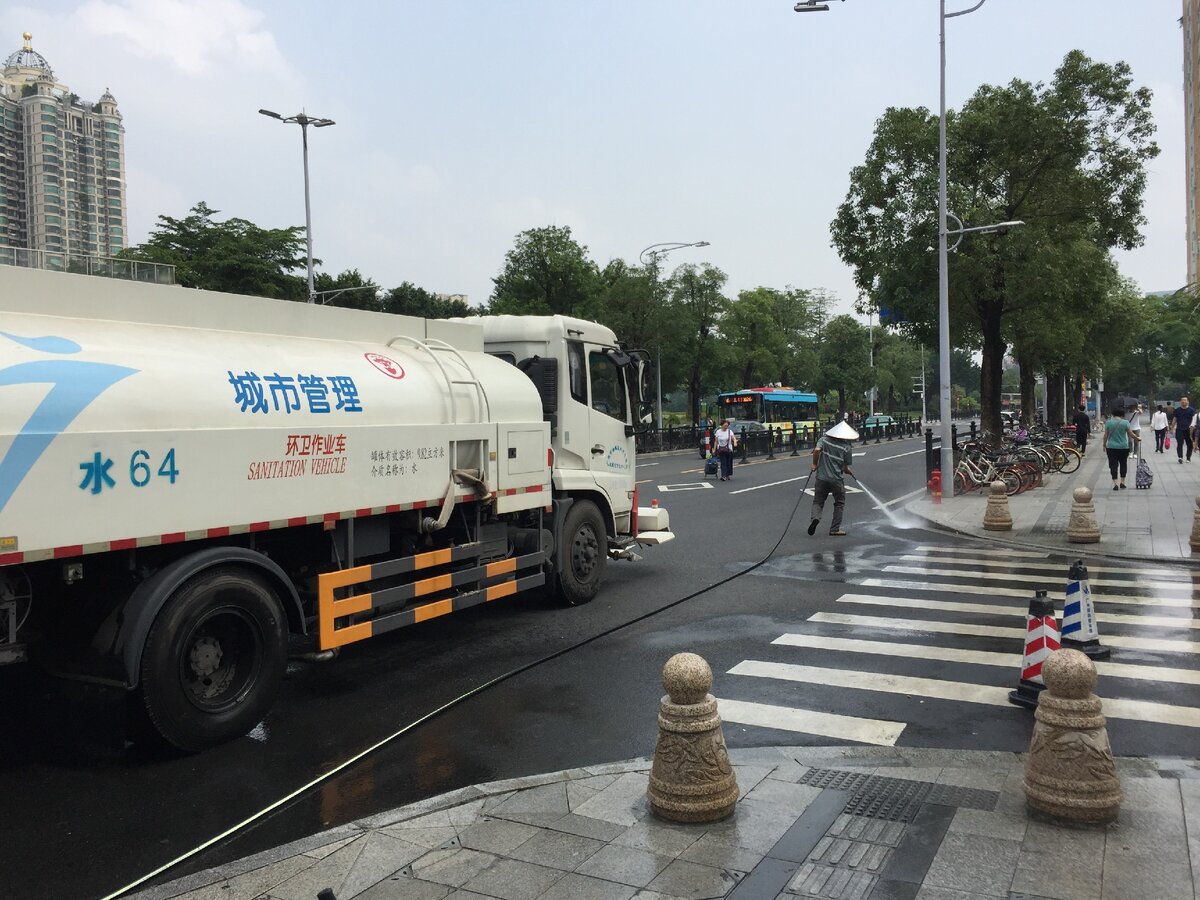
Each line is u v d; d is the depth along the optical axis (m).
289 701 6.06
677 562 11.58
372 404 6.24
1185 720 5.39
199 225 35.56
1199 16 91.00
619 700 6.00
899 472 28.36
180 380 5.04
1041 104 20.81
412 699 6.09
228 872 3.68
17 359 4.37
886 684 6.27
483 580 7.48
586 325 9.23
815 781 4.50
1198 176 92.62
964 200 20.92
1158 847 3.71
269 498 5.42
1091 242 25.33
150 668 4.81
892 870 3.57
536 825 4.04
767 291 59.25
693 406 48.59
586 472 9.05
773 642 7.46
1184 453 29.50
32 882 3.73
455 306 53.69
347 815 4.35
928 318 22.83
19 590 4.64
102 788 4.68
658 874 3.58
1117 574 10.30
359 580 6.12
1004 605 8.72
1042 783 4.01
